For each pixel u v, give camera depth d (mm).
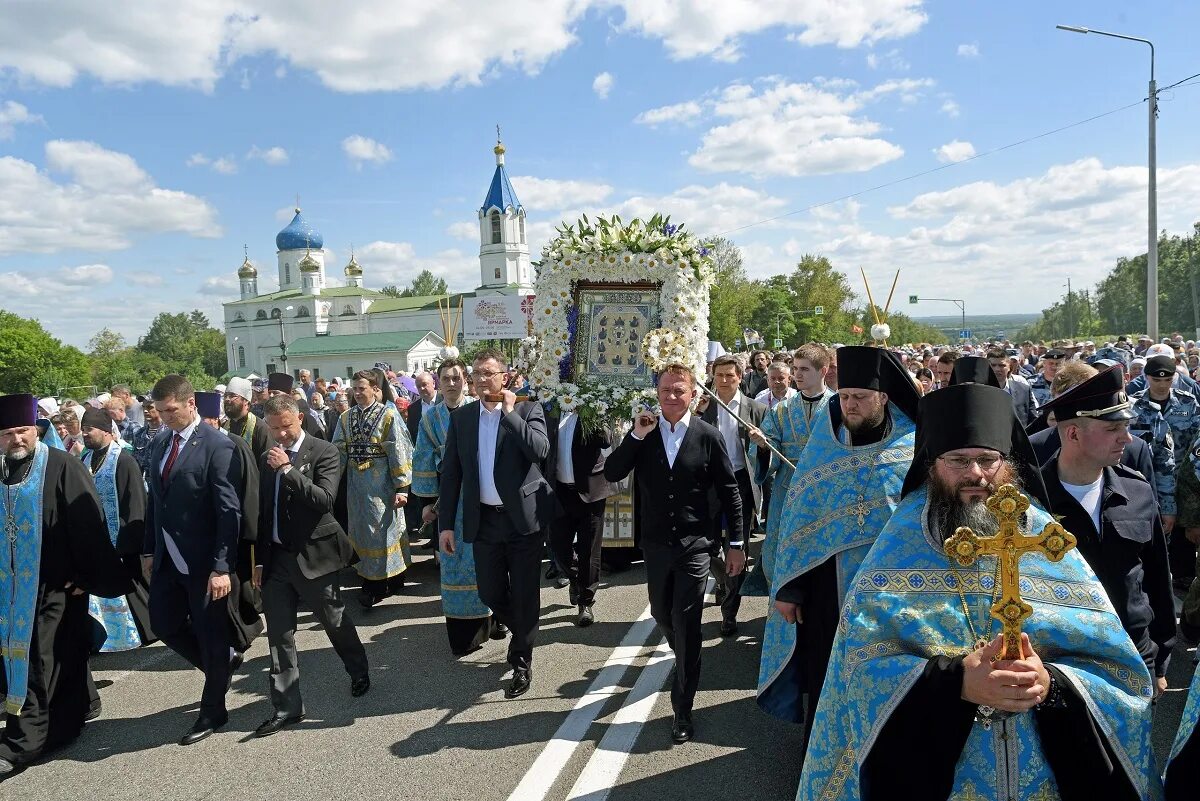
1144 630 2984
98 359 109188
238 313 87875
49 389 69375
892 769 1968
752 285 65562
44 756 4293
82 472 4484
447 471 4996
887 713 1928
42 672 4207
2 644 4191
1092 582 2035
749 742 4059
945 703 1873
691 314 6277
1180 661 4836
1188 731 2123
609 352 6438
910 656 1968
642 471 4305
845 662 2100
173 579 4508
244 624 6008
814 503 3434
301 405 8656
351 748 4188
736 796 3568
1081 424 2943
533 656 5367
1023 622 1930
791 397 5055
